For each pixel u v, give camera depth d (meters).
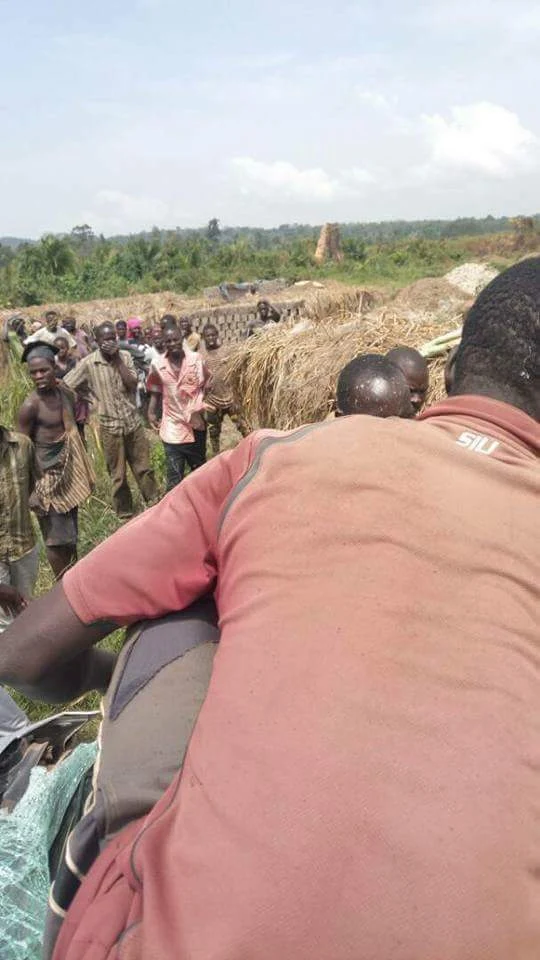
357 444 1.36
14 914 1.84
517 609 1.21
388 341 6.59
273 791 1.09
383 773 1.07
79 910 1.27
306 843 1.04
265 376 7.41
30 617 1.58
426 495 1.28
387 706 1.12
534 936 1.06
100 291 40.91
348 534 1.26
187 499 1.51
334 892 1.02
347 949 1.00
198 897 1.07
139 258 47.59
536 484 1.30
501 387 1.43
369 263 58.19
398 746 1.09
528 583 1.23
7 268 44.09
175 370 7.87
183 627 1.56
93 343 15.20
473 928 1.02
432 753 1.09
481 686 1.14
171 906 1.08
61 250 43.34
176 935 1.06
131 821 1.40
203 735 1.20
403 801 1.06
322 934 1.01
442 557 1.23
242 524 1.35
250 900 1.03
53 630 1.55
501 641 1.18
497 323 1.43
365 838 1.04
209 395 8.78
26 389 11.11
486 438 1.38
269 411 7.40
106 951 1.15
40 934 1.82
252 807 1.09
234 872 1.06
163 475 8.95
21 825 1.98
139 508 7.96
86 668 1.86
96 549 1.57
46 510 5.80
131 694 1.53
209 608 1.60
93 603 1.52
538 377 1.40
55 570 5.99
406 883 1.02
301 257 57.41
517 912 1.05
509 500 1.29
